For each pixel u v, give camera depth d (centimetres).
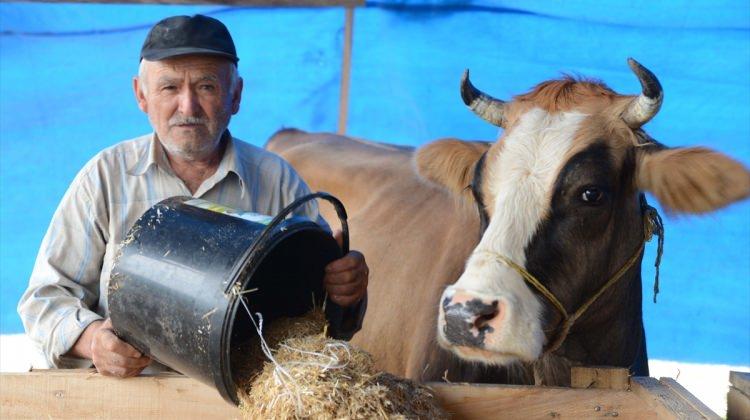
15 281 559
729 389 225
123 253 224
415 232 439
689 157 284
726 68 468
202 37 276
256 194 305
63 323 256
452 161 345
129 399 238
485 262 271
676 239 504
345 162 521
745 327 503
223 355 203
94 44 534
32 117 543
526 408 236
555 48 500
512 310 262
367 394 203
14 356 569
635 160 293
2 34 522
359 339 425
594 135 287
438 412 225
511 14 500
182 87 277
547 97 301
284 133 577
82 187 284
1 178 549
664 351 517
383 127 566
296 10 533
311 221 224
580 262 282
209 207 229
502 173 286
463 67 529
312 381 202
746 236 491
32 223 557
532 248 275
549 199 279
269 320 246
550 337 287
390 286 425
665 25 468
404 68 541
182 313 208
